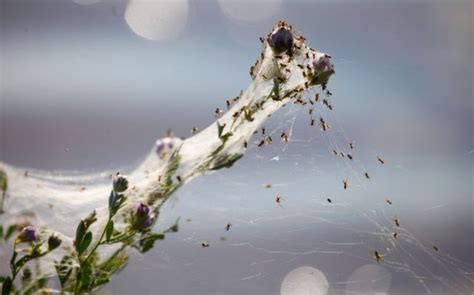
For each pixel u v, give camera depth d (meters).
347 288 0.87
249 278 0.85
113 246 0.66
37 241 0.65
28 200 0.74
